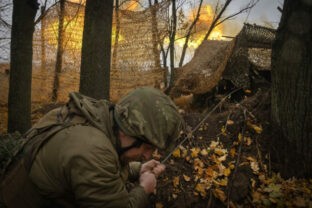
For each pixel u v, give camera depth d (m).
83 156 0.89
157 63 4.67
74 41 4.76
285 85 2.06
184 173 2.36
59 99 5.04
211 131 2.82
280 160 2.26
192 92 4.82
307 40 1.82
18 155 1.07
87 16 2.84
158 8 4.39
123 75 4.71
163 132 0.98
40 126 1.06
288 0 1.89
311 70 1.89
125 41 4.61
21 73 3.04
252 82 4.34
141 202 1.27
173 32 5.18
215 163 2.43
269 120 2.52
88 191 0.91
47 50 4.83
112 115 1.06
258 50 4.33
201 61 4.94
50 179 0.95
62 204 1.04
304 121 2.02
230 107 3.18
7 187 1.02
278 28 2.04
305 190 1.97
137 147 1.05
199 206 2.08
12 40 3.03
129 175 1.51
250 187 2.13
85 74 2.91
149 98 1.00
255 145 2.48
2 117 4.44
